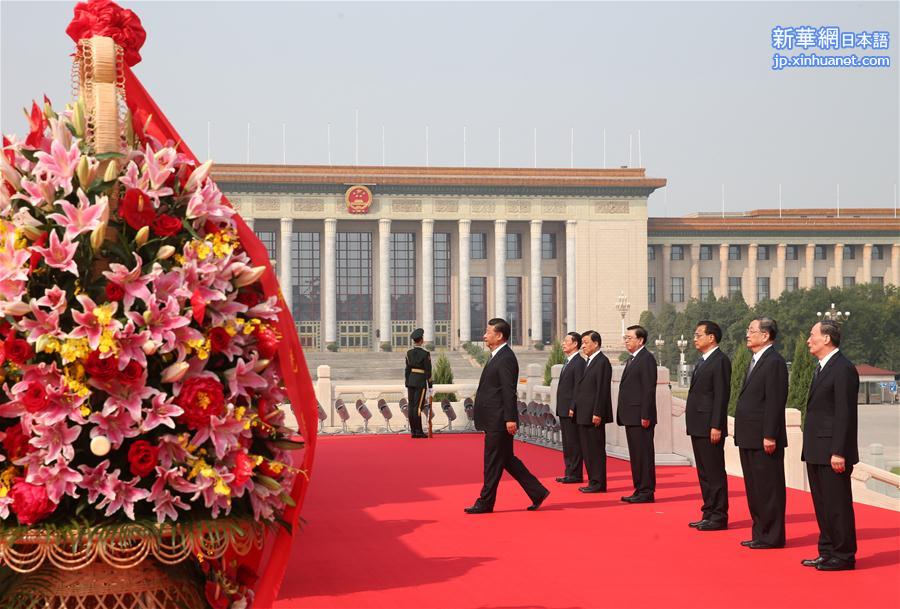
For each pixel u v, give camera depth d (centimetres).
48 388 354
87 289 376
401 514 1086
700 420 982
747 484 892
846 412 775
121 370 363
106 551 366
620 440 1734
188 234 400
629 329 1200
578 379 1299
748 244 10419
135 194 379
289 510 414
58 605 375
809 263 10544
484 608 655
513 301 10138
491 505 1091
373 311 9912
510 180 9488
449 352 9519
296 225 9762
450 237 10094
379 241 9694
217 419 373
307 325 9931
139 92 422
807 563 796
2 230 373
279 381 416
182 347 375
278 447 408
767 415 865
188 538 371
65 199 387
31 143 407
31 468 357
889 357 8525
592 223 9662
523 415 2016
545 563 810
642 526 999
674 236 10244
